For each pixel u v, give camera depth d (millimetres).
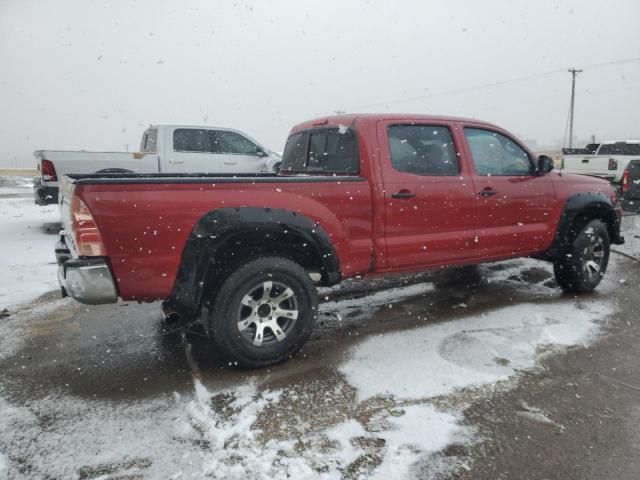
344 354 3596
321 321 4305
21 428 2664
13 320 4410
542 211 4684
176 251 3051
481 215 4293
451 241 4137
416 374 3242
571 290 5055
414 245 3951
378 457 2389
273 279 3312
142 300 3088
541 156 4645
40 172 8414
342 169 4004
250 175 4312
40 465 2354
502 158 4578
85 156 8516
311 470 2297
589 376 3203
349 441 2514
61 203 3779
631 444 2488
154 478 2254
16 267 6297
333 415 2758
